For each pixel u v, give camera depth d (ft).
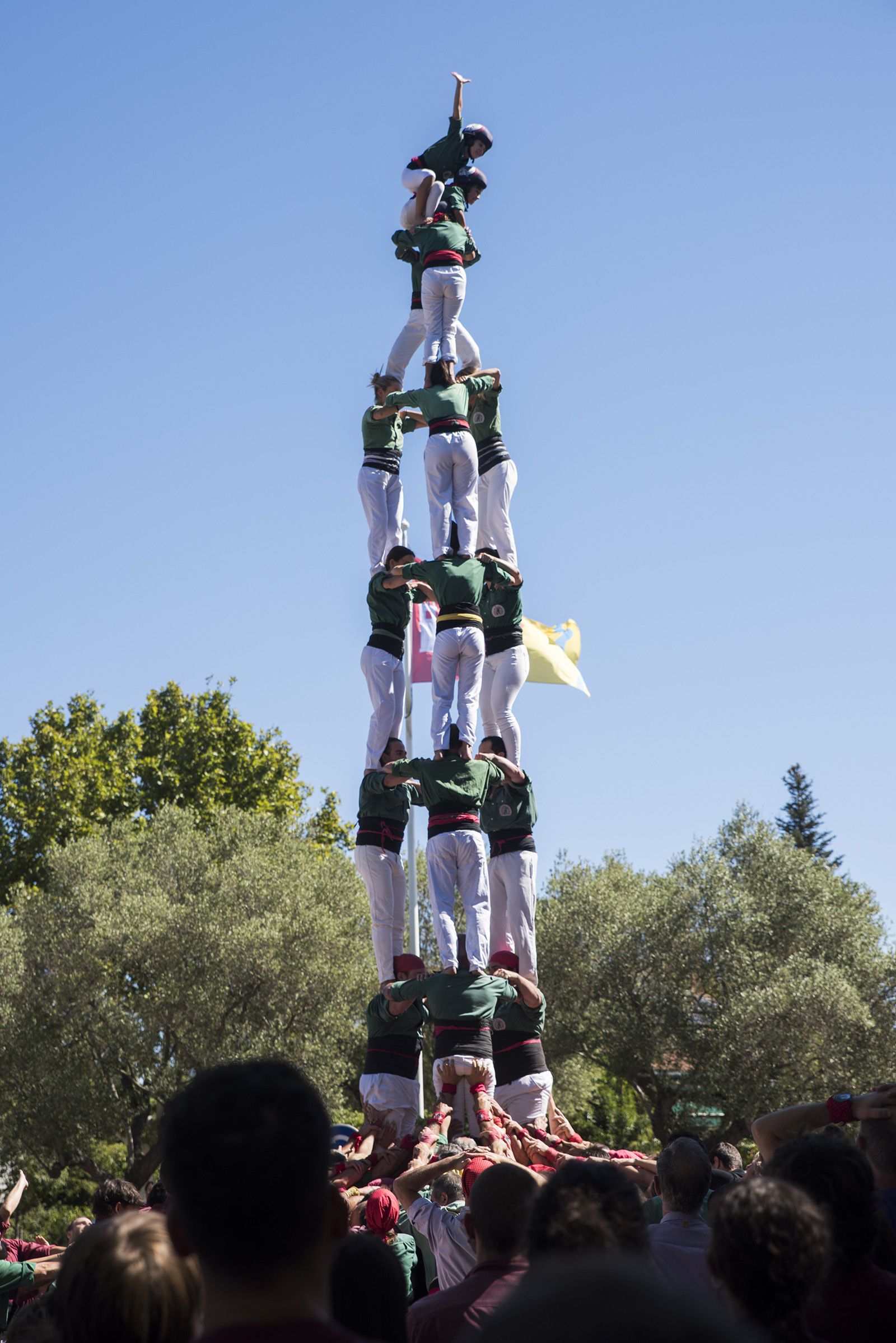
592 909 100.01
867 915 112.47
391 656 43.21
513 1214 12.51
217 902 98.63
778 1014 90.68
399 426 46.39
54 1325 8.95
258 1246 6.61
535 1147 35.94
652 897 102.47
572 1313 3.49
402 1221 22.21
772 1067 92.99
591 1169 10.64
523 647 44.78
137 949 94.22
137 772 138.10
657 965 98.17
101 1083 94.84
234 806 119.34
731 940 98.12
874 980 98.78
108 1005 92.89
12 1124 91.81
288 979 94.89
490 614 44.70
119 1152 106.63
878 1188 13.37
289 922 97.55
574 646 64.90
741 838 107.65
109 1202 20.26
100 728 142.00
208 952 94.27
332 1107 94.27
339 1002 96.37
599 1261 3.77
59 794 132.26
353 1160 36.73
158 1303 8.06
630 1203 10.30
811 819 208.95
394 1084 39.14
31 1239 92.53
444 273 43.11
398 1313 11.64
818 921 101.86
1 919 99.40
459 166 45.88
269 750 142.10
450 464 41.42
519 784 43.24
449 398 41.93
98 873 103.86
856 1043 94.27
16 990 94.27
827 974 91.91
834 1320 10.26
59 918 98.22
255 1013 97.76
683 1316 3.47
